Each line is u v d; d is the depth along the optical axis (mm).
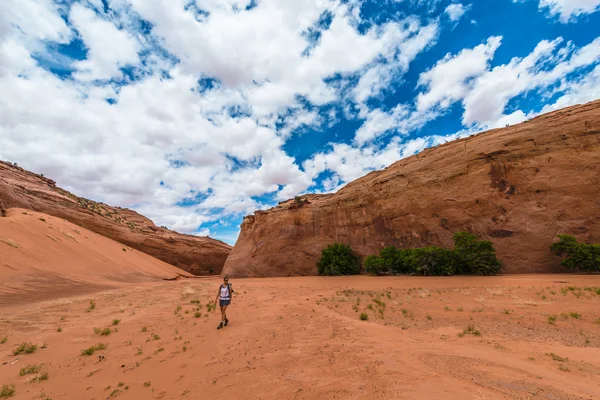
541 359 4762
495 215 26062
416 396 3516
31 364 5441
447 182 30516
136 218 90750
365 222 38375
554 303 9258
